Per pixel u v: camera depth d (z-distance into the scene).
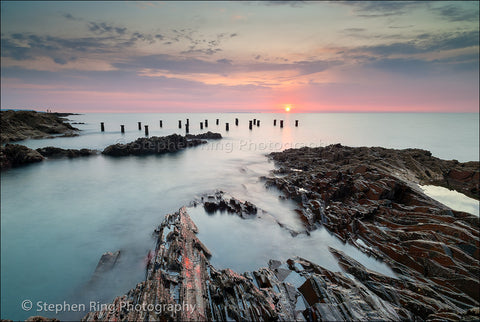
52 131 42.59
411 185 15.62
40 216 13.20
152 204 14.95
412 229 11.06
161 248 8.90
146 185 18.50
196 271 7.80
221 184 18.88
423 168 20.95
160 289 6.70
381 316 6.12
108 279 8.71
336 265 9.45
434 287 8.23
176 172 22.36
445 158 31.39
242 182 19.44
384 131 60.06
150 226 12.30
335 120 108.12
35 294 8.16
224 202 13.91
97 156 27.47
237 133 55.62
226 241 10.73
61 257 10.00
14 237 11.04
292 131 60.09
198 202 14.63
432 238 10.04
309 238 11.25
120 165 24.36
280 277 8.26
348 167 19.34
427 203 13.45
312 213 12.93
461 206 14.92
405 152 24.48
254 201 15.33
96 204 14.92
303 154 28.12
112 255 9.76
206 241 10.62
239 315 6.19
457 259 8.83
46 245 10.68
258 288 7.65
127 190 17.38
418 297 7.63
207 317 6.11
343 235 11.45
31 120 41.62
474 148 37.22
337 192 14.99
